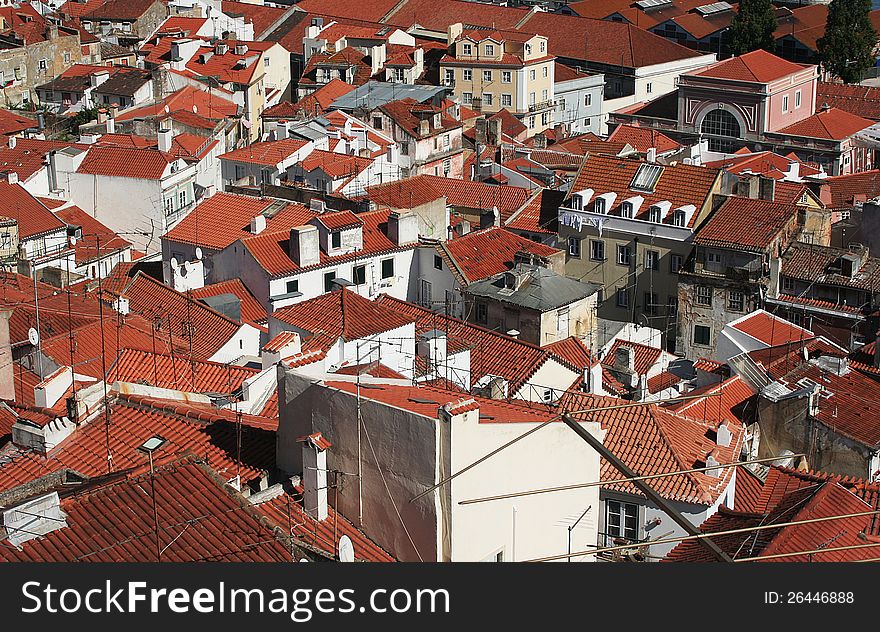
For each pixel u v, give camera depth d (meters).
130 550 44.47
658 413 67.81
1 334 77.62
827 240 142.12
